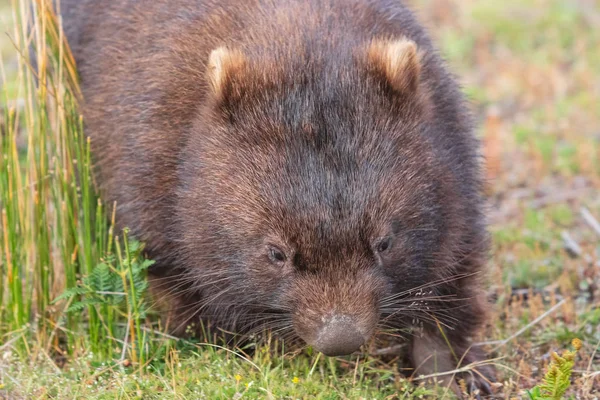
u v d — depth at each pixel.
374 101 9.21
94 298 10.34
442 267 9.79
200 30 10.28
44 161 10.87
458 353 10.66
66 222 10.83
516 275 12.43
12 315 10.87
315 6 10.11
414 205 9.09
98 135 10.95
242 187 9.08
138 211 10.18
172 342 10.38
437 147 9.61
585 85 17.91
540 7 20.97
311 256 8.77
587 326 11.11
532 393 9.36
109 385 9.70
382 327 10.08
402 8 11.00
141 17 11.04
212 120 9.44
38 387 9.66
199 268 9.66
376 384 10.02
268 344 10.08
